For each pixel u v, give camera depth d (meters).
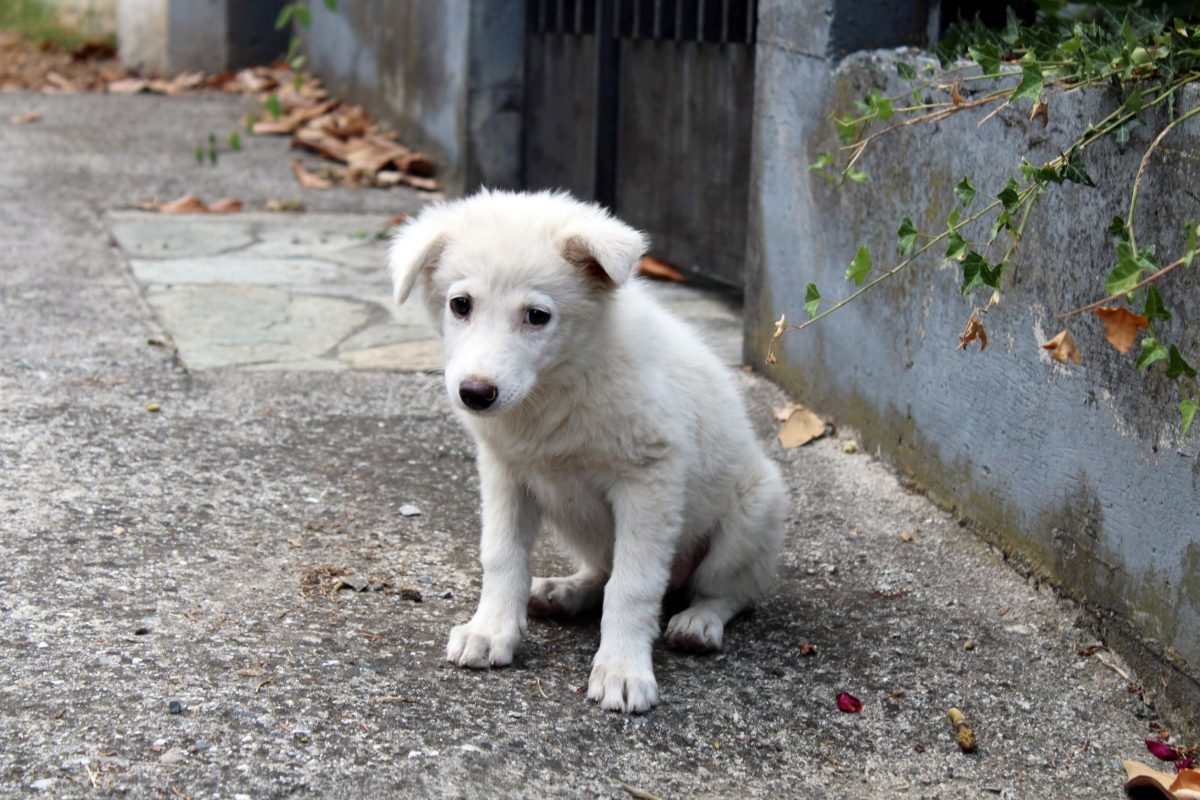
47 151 4.27
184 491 2.17
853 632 1.98
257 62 5.95
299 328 2.70
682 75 3.06
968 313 2.14
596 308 1.87
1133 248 1.73
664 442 1.89
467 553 2.09
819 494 2.25
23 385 2.42
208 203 3.71
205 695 1.81
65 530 2.06
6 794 1.69
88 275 2.95
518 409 1.89
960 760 1.81
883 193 2.26
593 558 2.00
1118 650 1.94
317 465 2.26
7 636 1.87
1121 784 1.79
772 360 1.93
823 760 1.80
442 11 3.91
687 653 1.94
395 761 1.75
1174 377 1.75
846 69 2.31
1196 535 1.84
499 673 1.88
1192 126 1.83
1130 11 2.05
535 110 3.65
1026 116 2.03
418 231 1.90
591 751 1.79
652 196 3.23
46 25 6.71
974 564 2.10
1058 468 2.01
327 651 1.89
